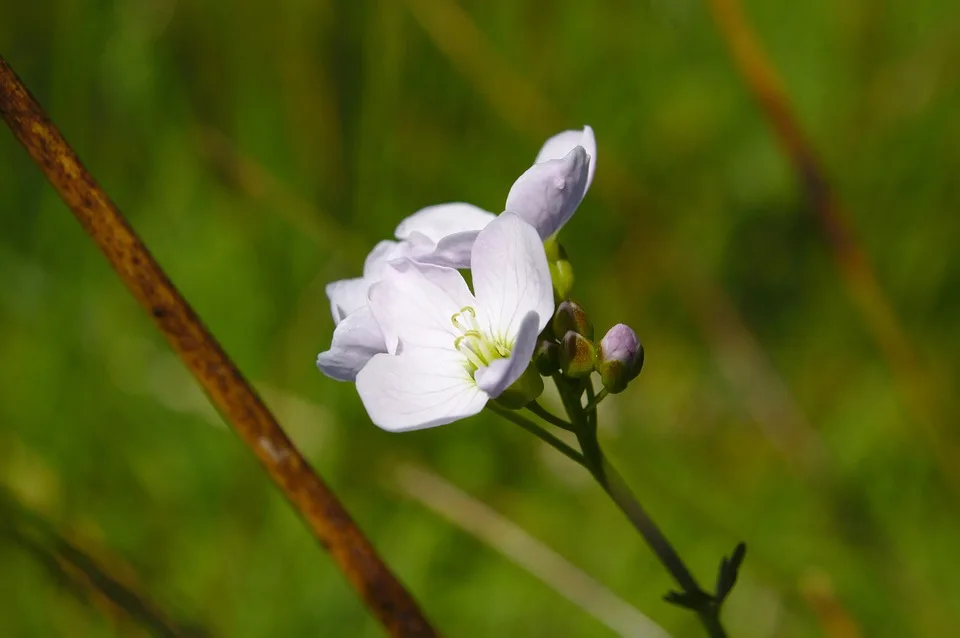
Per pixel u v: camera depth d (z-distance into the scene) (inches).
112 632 11.0
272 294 12.1
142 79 12.4
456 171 12.3
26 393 11.9
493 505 11.8
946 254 12.4
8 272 12.1
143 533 11.7
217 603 11.5
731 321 12.4
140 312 12.1
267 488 11.6
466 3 13.0
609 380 9.7
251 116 12.4
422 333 9.7
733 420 12.3
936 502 11.8
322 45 12.2
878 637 11.5
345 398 11.8
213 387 9.5
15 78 9.3
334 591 11.4
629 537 11.8
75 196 9.3
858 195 12.9
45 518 10.4
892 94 12.8
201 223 12.3
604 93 13.2
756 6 13.9
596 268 12.7
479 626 11.6
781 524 11.8
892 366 11.6
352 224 12.2
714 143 13.4
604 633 11.5
